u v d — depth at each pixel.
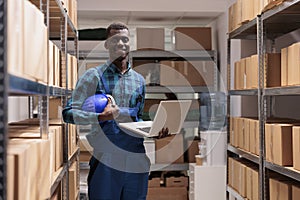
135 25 5.45
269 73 2.89
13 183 1.19
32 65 1.37
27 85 1.29
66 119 2.67
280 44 3.68
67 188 2.62
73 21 3.24
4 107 1.05
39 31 1.51
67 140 2.66
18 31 1.18
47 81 1.76
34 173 1.45
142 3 4.47
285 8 2.46
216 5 4.57
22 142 1.57
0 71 1.04
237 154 3.67
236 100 4.31
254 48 4.05
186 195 4.78
